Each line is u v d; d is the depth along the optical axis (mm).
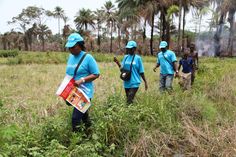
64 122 4719
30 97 7672
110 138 4484
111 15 53781
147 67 16922
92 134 4410
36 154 3551
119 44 48031
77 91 4273
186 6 33031
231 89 8102
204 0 31594
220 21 31688
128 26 43531
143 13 36562
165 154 4414
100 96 7207
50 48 69750
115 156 4273
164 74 7566
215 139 4656
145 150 4324
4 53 32344
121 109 4828
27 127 4715
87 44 54781
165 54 7477
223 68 12047
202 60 23641
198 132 4867
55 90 8891
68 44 4344
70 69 4492
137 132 4656
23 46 79625
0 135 3650
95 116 4941
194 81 9172
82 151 3828
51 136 4371
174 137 4777
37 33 73000
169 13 26000
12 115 5438
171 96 6543
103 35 64625
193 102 6281
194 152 4473
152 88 8492
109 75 12633
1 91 8508
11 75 12734
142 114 5059
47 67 17594
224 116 5945
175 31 43531
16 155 3639
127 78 5969
